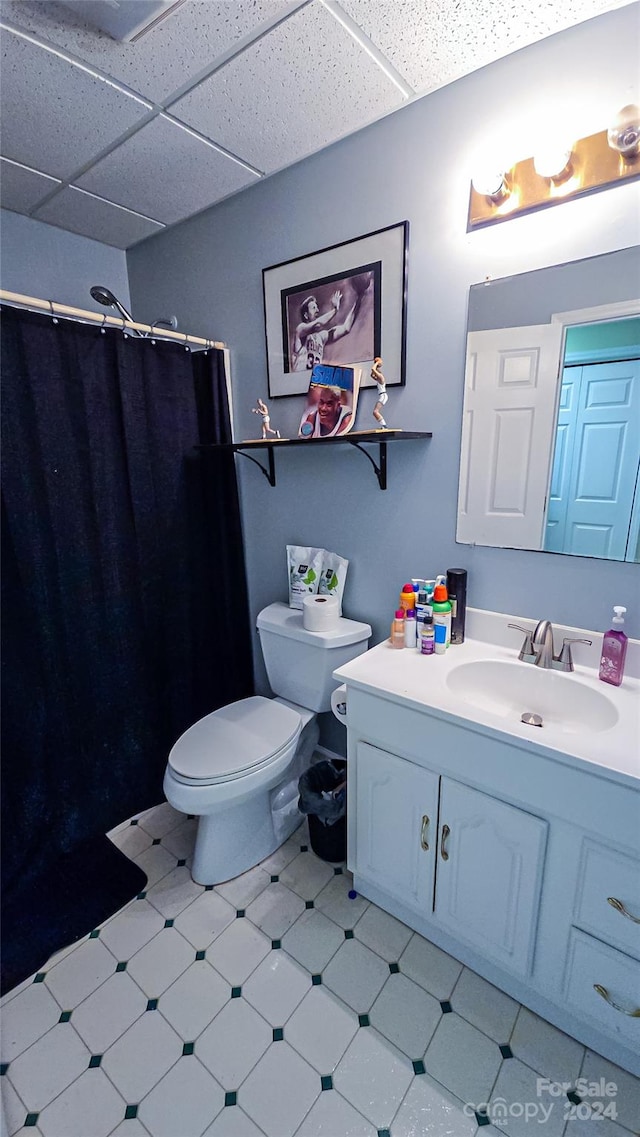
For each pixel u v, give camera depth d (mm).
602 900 996
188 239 2000
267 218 1729
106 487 1717
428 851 1267
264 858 1698
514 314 1286
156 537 1896
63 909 1507
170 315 2162
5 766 1551
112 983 1311
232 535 2137
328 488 1822
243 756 1503
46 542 1574
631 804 912
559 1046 1147
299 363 1772
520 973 1163
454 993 1265
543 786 1016
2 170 1600
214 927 1458
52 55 1132
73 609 1677
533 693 1322
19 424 1479
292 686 1839
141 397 1771
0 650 1505
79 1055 1157
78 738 1739
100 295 1687
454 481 1485
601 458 1227
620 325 1153
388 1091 1076
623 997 1012
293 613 1899
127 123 1379
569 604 1343
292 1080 1100
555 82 1130
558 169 1135
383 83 1248
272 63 1172
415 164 1368
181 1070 1123
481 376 1369
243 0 992
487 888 1171
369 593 1788
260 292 1821
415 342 1476
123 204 1835
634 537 1211
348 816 1443
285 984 1297
